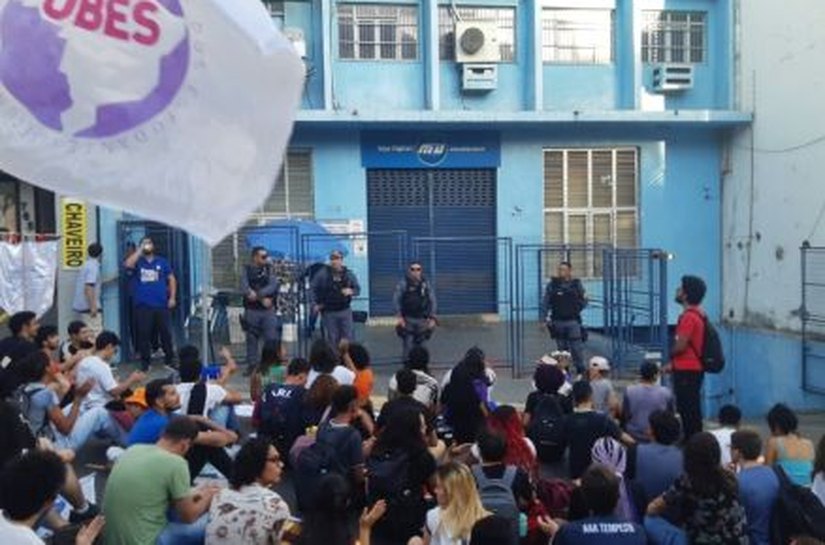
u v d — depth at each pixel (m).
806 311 15.36
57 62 4.34
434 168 16.69
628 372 13.59
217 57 4.50
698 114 16.61
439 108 16.44
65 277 12.12
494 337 15.14
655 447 6.31
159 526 5.18
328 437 6.54
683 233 17.44
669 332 16.17
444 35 16.61
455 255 16.84
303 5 15.99
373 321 16.47
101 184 4.44
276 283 12.01
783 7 15.84
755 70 16.62
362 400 8.45
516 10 16.81
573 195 17.22
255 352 11.83
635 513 5.90
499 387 12.16
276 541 4.89
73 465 7.40
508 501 5.57
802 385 15.37
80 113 4.39
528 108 16.77
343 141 16.36
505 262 16.86
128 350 12.68
